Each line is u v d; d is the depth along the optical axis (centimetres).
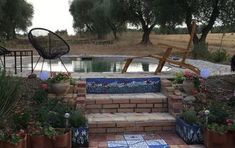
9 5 3134
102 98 603
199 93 601
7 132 425
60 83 568
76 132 485
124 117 573
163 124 562
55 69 1166
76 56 1823
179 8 1883
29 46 2681
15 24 3369
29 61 1449
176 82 647
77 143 486
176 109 574
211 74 780
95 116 579
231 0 1786
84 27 4644
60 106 521
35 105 549
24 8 3591
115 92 653
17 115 474
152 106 608
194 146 496
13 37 3391
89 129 548
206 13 1888
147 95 629
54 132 453
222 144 470
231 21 1820
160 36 4362
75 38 4516
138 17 3173
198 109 567
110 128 554
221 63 1359
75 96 575
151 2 2105
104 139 527
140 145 500
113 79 652
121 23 3328
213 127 476
